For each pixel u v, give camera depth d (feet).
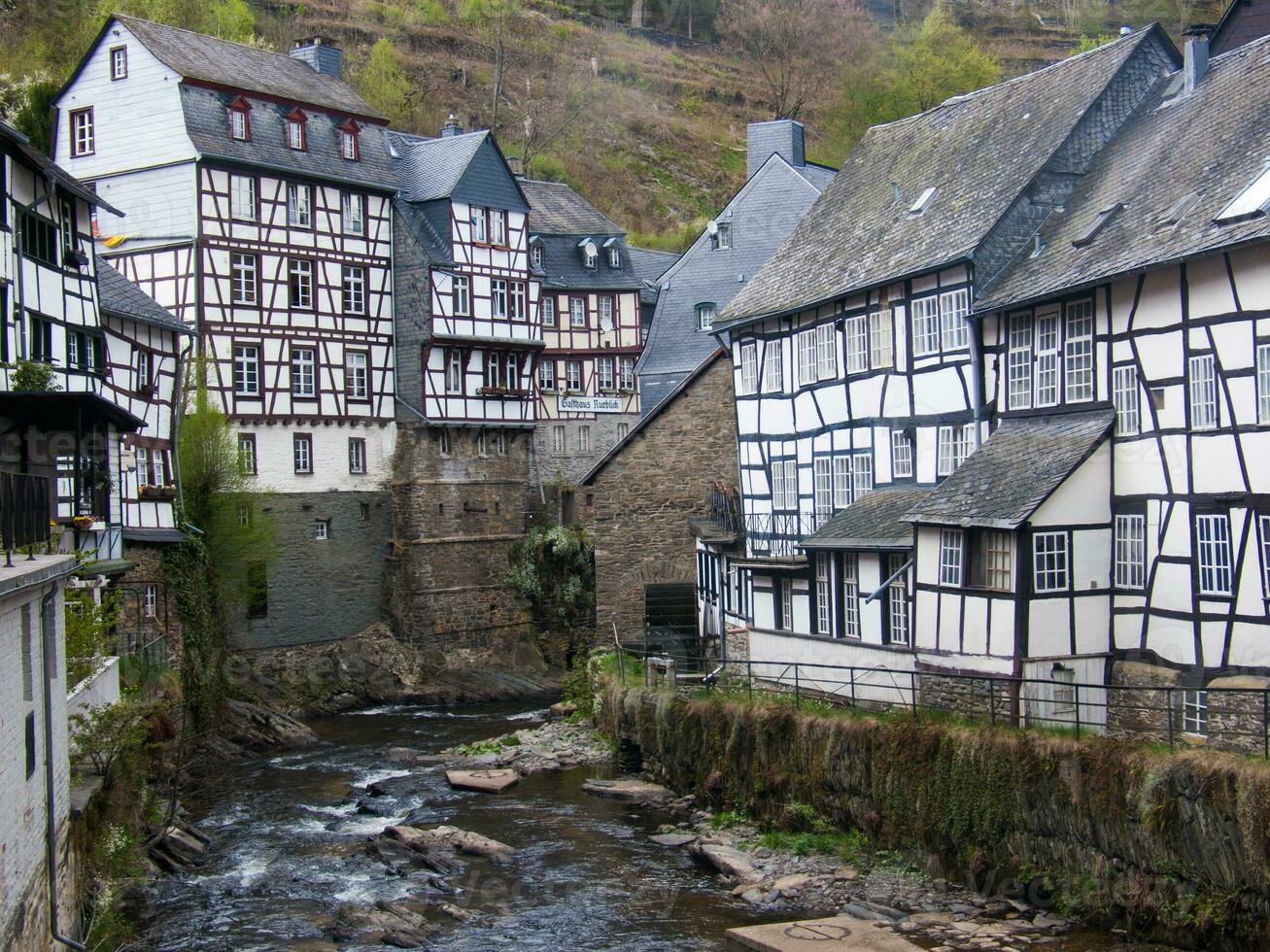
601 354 182.50
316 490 141.49
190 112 131.85
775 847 69.97
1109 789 55.47
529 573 155.63
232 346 133.90
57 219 88.69
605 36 305.94
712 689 83.41
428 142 157.69
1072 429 73.20
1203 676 65.16
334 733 119.96
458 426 150.10
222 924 61.93
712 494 119.14
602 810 80.89
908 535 79.66
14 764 41.22
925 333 87.15
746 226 157.58
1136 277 69.67
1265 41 77.66
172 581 106.52
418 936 59.57
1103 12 270.05
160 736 79.00
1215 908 51.13
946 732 63.26
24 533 49.65
